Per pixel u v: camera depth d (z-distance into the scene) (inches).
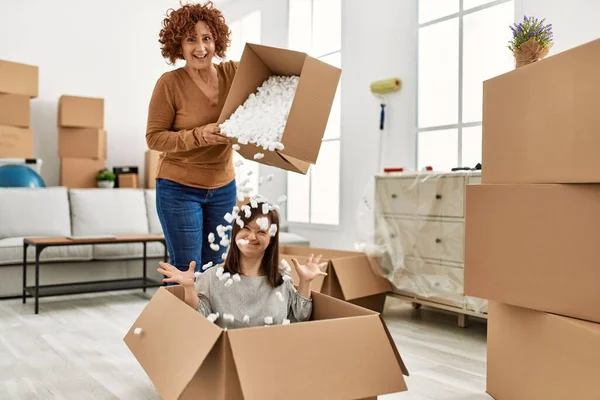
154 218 195.0
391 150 157.8
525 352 66.4
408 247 125.0
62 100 203.2
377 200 131.9
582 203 59.3
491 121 72.4
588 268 58.8
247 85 76.9
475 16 135.8
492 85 72.2
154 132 81.4
